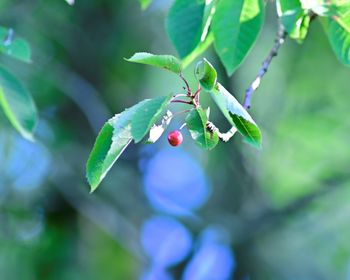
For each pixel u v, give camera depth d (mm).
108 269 9125
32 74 8273
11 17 8102
